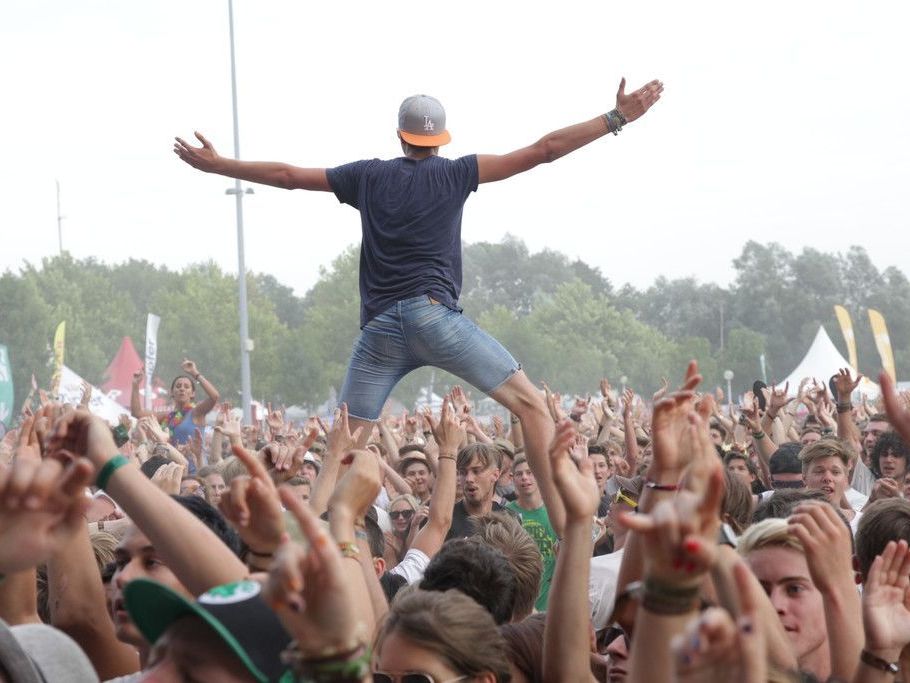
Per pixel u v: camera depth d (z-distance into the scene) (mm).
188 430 14234
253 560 2801
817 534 3369
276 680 2428
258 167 6129
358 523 3281
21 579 3514
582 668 3391
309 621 2096
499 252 154875
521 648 3748
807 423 13008
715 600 3178
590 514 3438
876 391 33812
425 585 4301
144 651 3580
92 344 87250
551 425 5996
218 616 2461
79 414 2812
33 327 78875
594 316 105750
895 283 141750
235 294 82500
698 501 2160
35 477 2359
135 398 15188
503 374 5977
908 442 3162
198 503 3529
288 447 4219
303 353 80438
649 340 106875
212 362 79875
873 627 3156
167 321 81562
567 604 3396
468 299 148625
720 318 135125
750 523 5008
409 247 5992
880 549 4418
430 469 10289
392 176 6055
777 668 2834
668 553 2164
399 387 90000
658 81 5957
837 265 143250
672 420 3266
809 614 3701
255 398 80312
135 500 2736
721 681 1950
